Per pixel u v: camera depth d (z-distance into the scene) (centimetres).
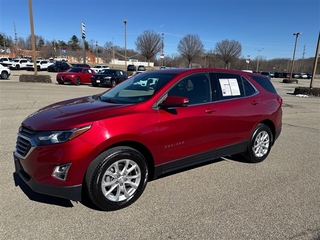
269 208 323
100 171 293
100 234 267
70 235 264
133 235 267
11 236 260
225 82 429
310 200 345
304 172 441
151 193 356
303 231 279
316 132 734
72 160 279
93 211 309
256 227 284
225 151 423
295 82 4075
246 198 347
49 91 1493
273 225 288
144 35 5353
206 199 342
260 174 430
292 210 320
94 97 428
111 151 301
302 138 666
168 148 347
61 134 281
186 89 379
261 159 484
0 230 268
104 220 291
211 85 409
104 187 301
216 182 395
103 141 290
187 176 414
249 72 487
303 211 318
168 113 345
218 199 343
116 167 309
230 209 319
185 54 5394
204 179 404
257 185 387
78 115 307
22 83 1958
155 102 343
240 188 376
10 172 404
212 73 419
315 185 391
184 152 366
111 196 310
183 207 322
